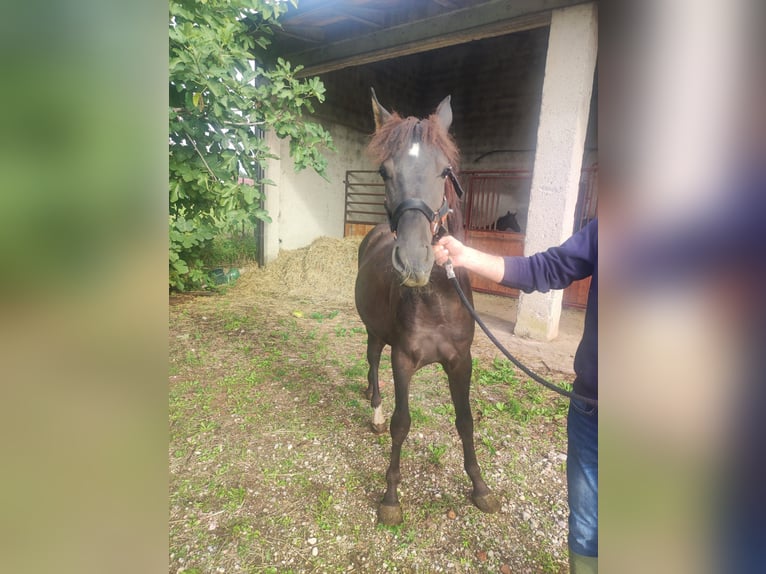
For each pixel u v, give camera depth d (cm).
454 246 160
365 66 877
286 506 221
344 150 858
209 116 350
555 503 223
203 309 547
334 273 705
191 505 221
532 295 462
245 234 858
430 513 216
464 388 206
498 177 708
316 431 286
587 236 136
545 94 422
